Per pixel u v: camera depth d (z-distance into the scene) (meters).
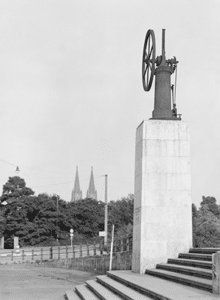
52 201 78.75
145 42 18.39
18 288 17.47
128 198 60.59
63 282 20.09
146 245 15.68
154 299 9.30
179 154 16.22
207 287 9.38
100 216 80.75
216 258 8.86
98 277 15.71
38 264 38.25
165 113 16.75
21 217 76.06
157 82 17.05
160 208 15.93
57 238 77.25
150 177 16.08
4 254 54.41
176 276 11.34
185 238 15.80
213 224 19.22
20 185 79.50
